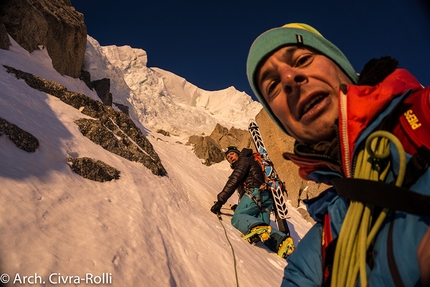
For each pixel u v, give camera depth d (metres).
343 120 0.83
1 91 3.29
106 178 3.06
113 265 1.76
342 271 0.79
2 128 2.40
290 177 9.66
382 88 0.81
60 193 2.24
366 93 0.84
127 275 1.76
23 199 1.87
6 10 6.16
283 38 1.06
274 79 1.09
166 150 8.84
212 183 7.42
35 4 7.34
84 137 3.81
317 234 1.11
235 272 2.57
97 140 3.98
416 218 0.68
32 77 4.31
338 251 0.82
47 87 4.40
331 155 0.94
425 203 0.65
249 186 4.71
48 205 1.99
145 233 2.41
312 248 1.10
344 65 1.04
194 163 8.88
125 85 16.45
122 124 5.07
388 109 0.76
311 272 1.06
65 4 9.67
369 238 0.74
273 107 1.12
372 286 0.73
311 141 1.03
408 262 0.67
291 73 0.97
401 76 0.83
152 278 1.88
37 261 1.49
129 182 3.29
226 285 2.46
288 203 9.16
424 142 0.70
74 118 4.06
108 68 14.93
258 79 1.15
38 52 6.96
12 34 6.18
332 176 0.99
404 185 0.71
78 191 2.47
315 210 1.09
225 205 5.68
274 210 5.10
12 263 1.40
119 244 2.02
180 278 2.15
